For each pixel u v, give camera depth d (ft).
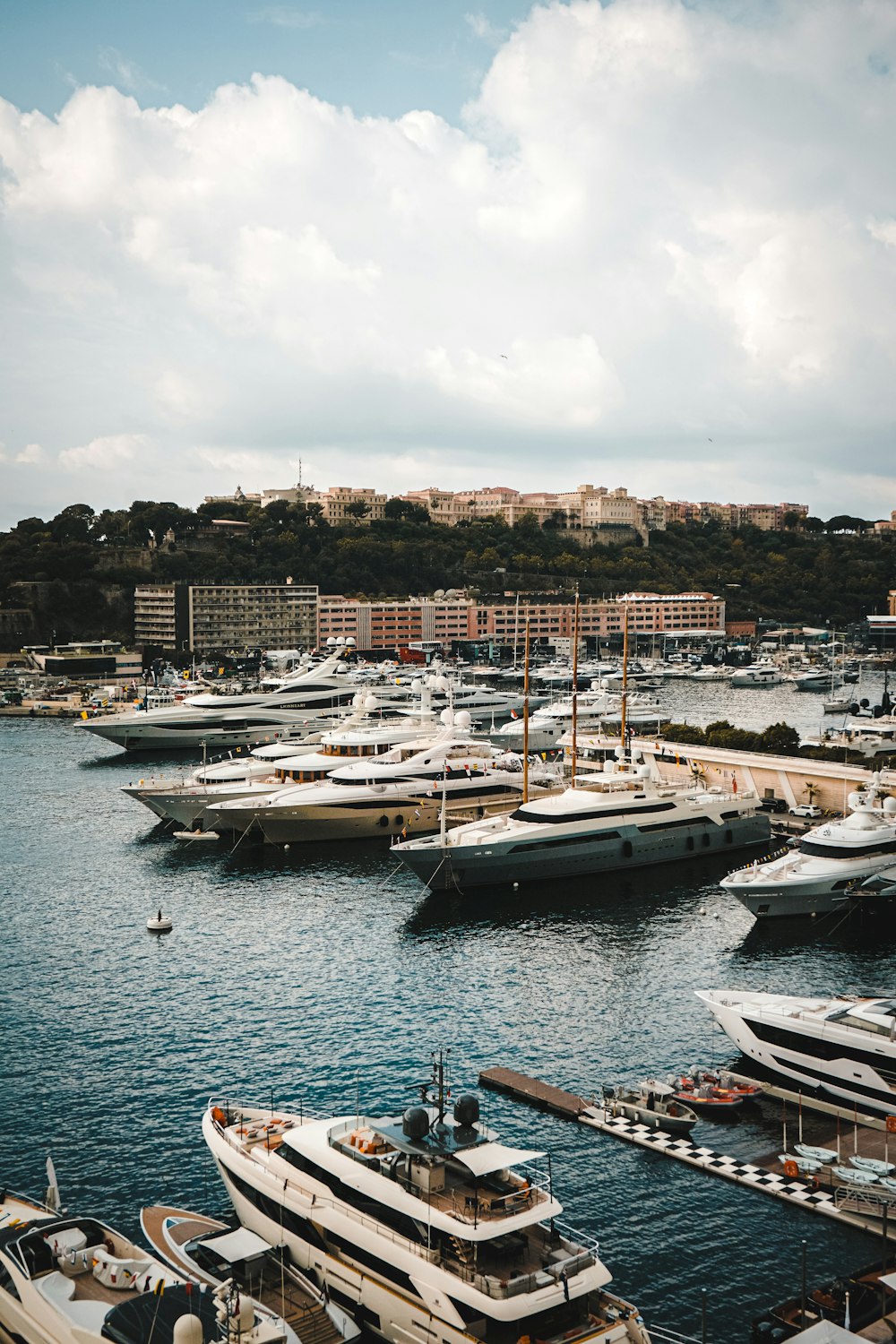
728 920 359.25
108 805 556.10
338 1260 163.43
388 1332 155.94
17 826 507.30
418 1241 154.51
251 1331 140.26
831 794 490.49
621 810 414.82
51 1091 237.66
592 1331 145.69
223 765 543.39
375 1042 263.49
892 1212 188.96
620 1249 182.80
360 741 540.52
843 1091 230.48
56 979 306.76
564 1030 270.46
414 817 477.36
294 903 384.27
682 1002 288.92
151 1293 145.28
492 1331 143.54
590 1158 210.79
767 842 453.58
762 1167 206.80
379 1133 164.86
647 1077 244.83
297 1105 230.27
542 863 400.67
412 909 375.25
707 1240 185.16
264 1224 175.94
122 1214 193.16
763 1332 158.10
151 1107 230.48
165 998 291.99
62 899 390.01
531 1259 151.33
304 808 459.32
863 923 354.54
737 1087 236.63
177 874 424.05
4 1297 153.48
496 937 344.08
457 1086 240.32
